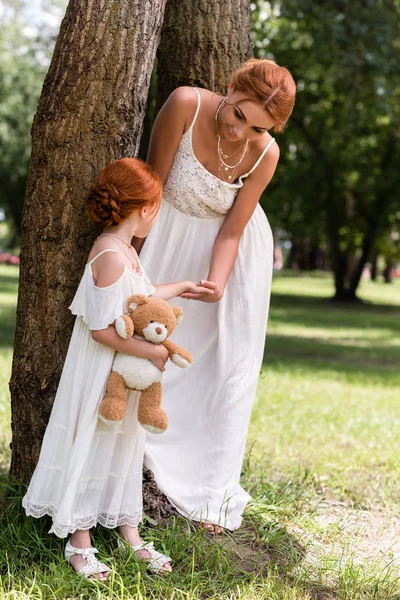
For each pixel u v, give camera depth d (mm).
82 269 3195
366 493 4461
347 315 19453
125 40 3117
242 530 3500
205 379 3613
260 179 3369
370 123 16719
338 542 3629
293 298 24031
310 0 10992
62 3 22000
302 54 13914
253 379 3623
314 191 21281
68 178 3123
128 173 2834
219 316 3539
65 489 2771
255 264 3576
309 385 8203
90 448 2824
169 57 3832
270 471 4680
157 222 3420
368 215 22172
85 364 2838
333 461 5016
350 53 11156
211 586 2883
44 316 3203
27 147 25719
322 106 18469
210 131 3230
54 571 2775
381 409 7051
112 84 3115
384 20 11242
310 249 39906
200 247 3471
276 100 2928
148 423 2830
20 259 3275
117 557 3012
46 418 3258
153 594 2809
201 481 3494
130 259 2902
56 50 3150
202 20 3781
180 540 3172
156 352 2809
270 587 2916
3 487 3418
